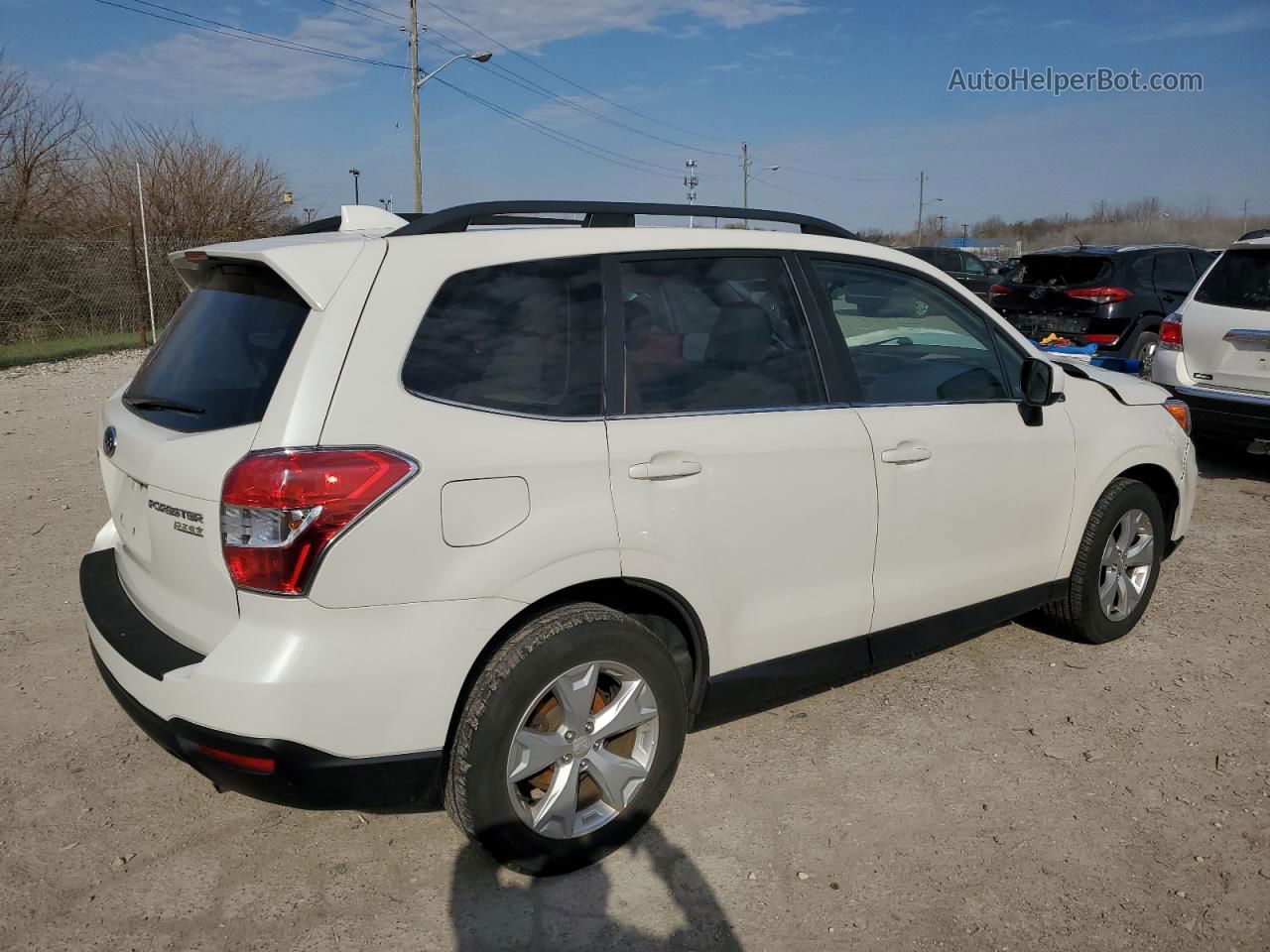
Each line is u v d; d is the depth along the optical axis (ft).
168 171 72.43
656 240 10.24
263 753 7.88
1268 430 22.81
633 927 8.83
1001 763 11.56
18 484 23.43
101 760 11.44
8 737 11.85
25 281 53.21
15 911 8.92
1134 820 10.45
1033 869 9.67
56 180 62.39
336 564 7.87
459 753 8.64
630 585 9.57
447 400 8.54
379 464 7.99
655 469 9.43
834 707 12.88
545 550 8.76
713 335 10.37
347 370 8.16
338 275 8.42
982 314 12.94
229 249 9.27
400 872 9.58
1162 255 37.68
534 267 9.36
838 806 10.68
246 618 8.00
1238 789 11.02
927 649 12.31
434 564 8.25
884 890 9.36
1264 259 23.53
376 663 8.09
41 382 41.01
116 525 10.03
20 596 16.19
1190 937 8.75
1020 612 13.47
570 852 9.37
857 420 11.09
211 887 9.32
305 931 8.75
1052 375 12.30
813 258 11.41
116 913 8.93
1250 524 21.20
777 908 9.09
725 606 10.18
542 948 8.58
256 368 8.47
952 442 11.89
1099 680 13.69
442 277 8.79
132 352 52.34
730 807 10.65
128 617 9.34
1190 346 24.36
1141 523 14.71
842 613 11.19
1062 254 37.91
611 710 9.39
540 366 9.15
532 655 8.69
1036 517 13.12
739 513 10.06
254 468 7.81
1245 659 14.37
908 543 11.64
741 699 10.62
